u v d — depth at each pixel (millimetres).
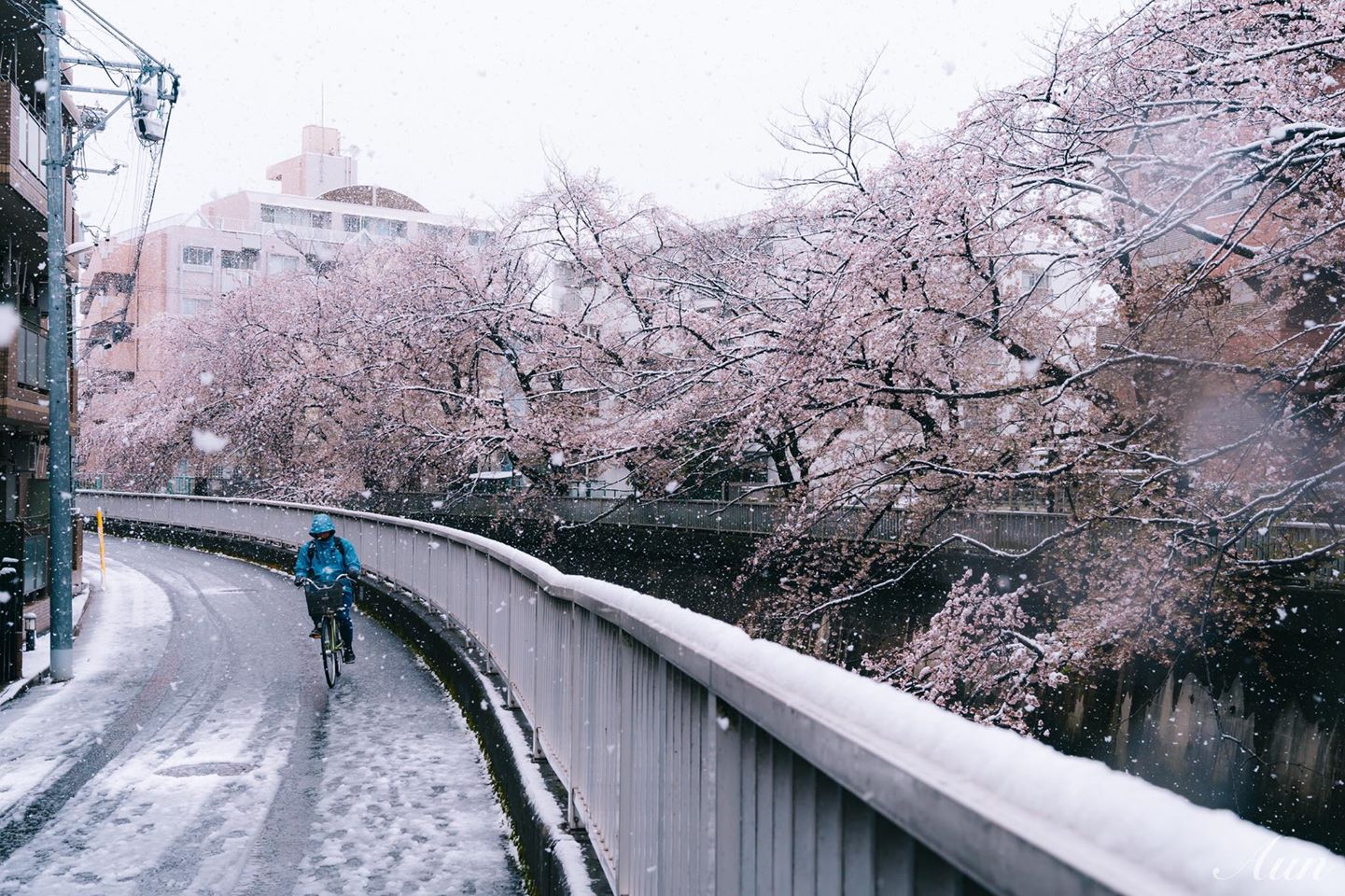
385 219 75312
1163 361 11922
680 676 2893
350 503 34812
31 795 6312
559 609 5242
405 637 12633
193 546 30500
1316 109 10742
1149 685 13883
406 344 29188
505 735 6066
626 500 23594
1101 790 913
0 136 14156
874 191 16141
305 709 8789
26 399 16016
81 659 11695
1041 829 940
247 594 18141
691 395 19797
